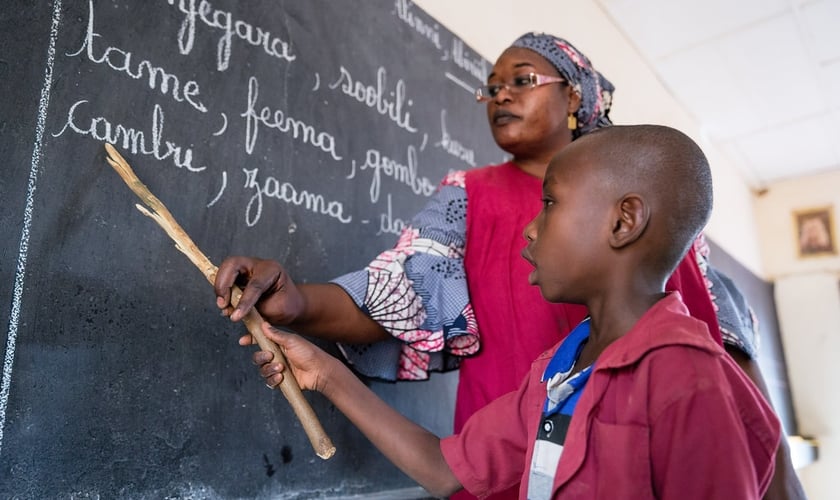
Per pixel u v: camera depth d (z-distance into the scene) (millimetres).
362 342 876
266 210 1008
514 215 946
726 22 2627
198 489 842
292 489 967
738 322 851
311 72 1140
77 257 757
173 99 899
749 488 449
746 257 3998
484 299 918
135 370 795
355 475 1082
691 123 3447
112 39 834
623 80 2697
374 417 696
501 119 1012
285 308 715
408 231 977
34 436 694
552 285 593
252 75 1024
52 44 770
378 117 1284
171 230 691
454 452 685
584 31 2434
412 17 1450
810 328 4113
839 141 3717
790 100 3252
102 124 807
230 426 895
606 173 573
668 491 469
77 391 735
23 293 705
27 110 735
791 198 4375
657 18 2645
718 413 462
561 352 647
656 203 560
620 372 526
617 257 569
